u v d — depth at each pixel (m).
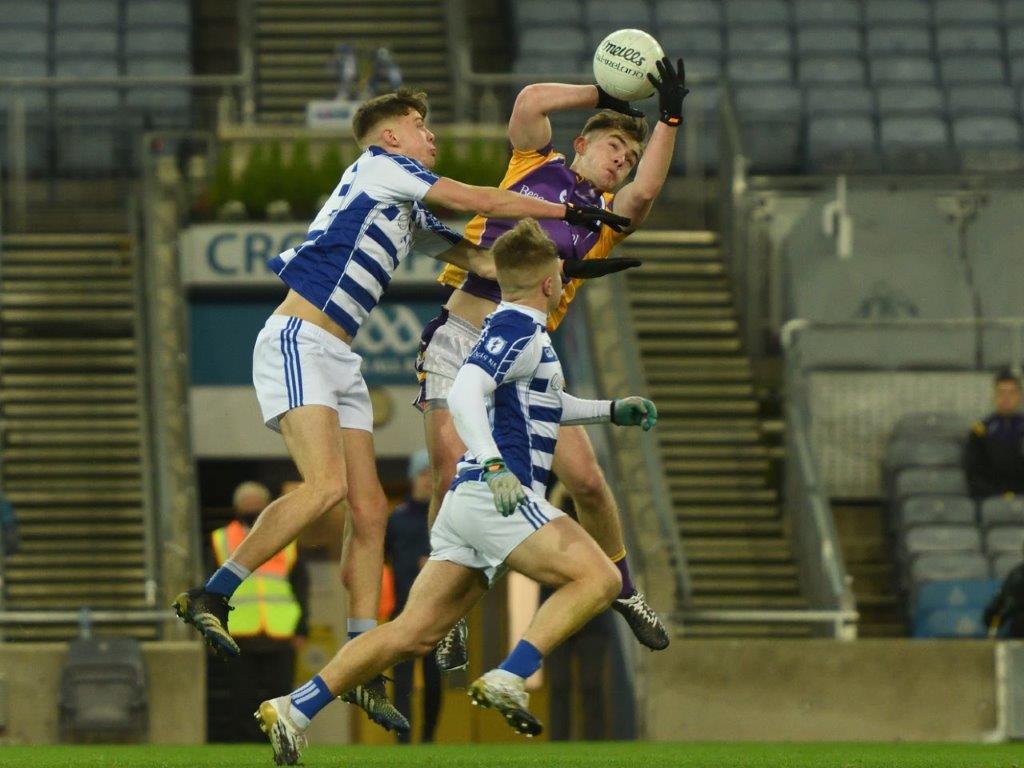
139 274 64.88
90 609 54.19
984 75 82.38
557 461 25.61
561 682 52.62
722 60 82.06
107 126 68.94
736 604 56.44
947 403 62.28
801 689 47.69
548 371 21.88
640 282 67.62
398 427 65.62
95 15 83.38
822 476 61.53
